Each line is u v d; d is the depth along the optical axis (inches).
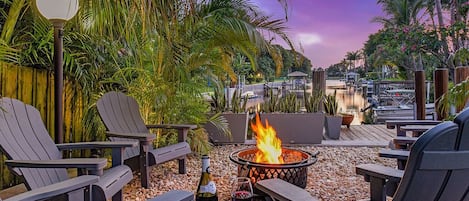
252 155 115.6
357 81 682.8
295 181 101.8
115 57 157.2
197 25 167.6
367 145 207.5
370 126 293.7
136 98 159.5
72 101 149.6
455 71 185.2
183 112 173.5
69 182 62.5
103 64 159.8
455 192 51.4
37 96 132.6
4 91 115.8
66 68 142.6
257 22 184.7
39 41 129.5
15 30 126.8
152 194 115.6
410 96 439.5
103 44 148.6
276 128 210.8
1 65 114.2
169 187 123.3
